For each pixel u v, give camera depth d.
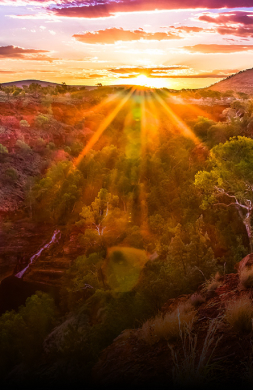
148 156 70.44
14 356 18.95
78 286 33.06
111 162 82.06
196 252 20.78
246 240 32.31
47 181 78.44
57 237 65.88
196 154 68.56
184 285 17.69
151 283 17.22
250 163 30.75
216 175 32.66
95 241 42.53
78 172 78.88
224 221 35.19
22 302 52.62
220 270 20.39
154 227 44.62
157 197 53.31
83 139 118.62
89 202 71.62
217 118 122.25
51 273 54.69
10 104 122.06
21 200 81.31
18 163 92.62
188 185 50.34
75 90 195.12
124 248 36.66
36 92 157.75
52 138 111.31
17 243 64.81
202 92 188.88
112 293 25.27
